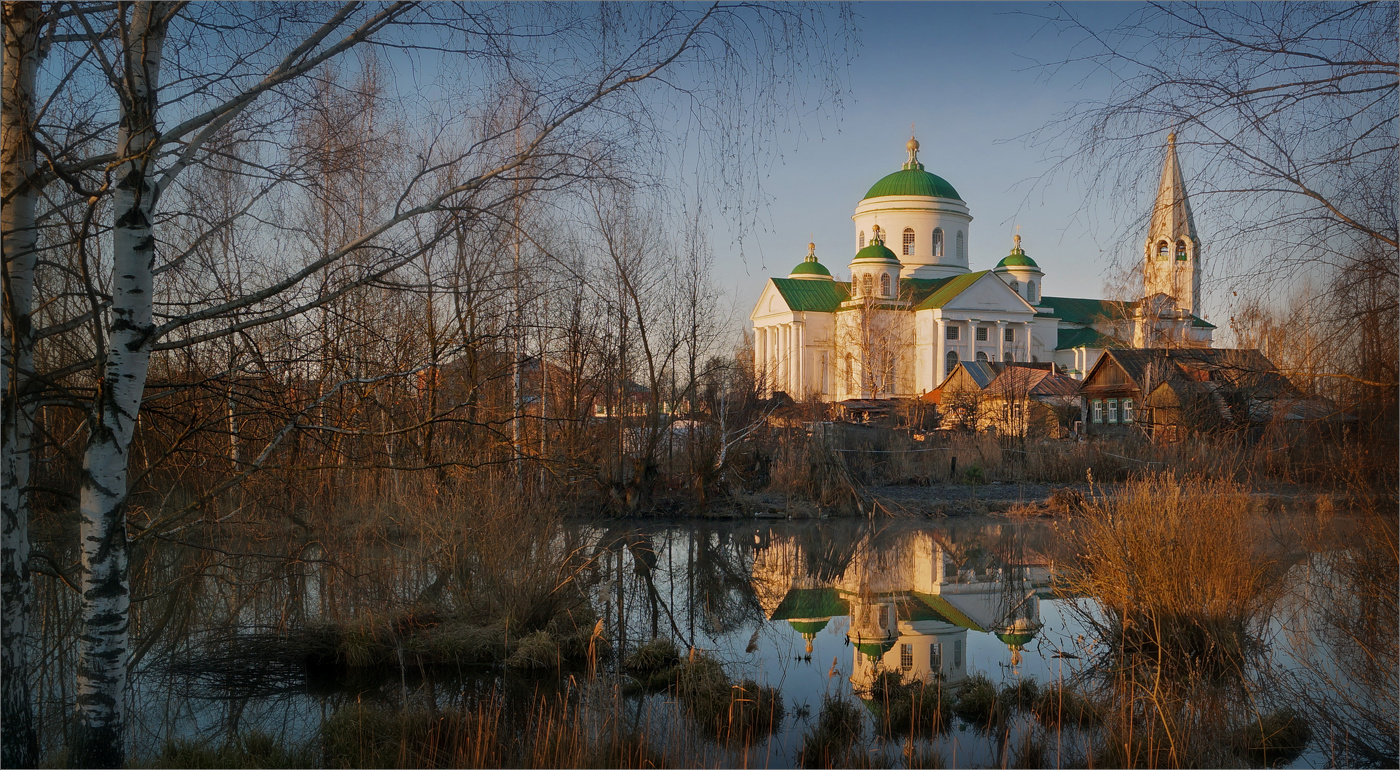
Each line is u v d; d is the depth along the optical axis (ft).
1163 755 23.47
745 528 69.82
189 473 32.99
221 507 42.22
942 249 284.61
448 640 33.37
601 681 29.84
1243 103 16.44
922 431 122.72
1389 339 18.75
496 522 38.14
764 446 87.40
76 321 17.74
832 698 27.61
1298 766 22.97
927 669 32.58
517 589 36.40
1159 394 91.40
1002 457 98.17
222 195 19.63
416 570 40.60
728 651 35.19
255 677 31.48
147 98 15.83
